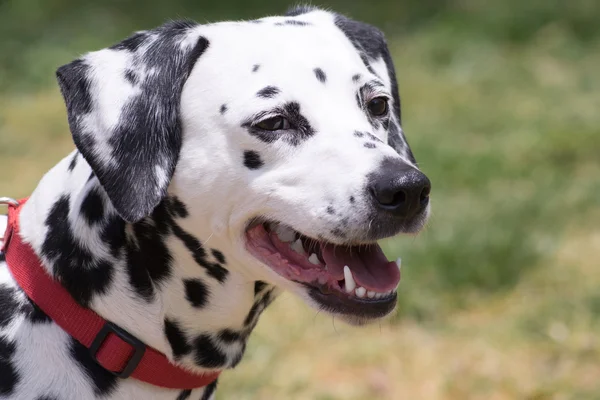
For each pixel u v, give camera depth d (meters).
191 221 4.81
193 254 4.84
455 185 12.41
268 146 4.78
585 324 8.90
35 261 4.73
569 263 10.32
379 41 5.89
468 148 13.88
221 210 4.82
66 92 4.77
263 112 4.76
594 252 10.61
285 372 8.30
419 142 13.85
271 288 5.15
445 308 9.44
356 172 4.67
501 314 9.34
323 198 4.70
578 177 12.82
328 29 5.35
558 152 13.68
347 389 8.09
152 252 4.78
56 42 18.28
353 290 4.77
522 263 10.04
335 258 4.90
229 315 5.00
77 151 5.05
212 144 4.77
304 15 5.52
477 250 10.02
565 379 8.04
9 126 15.02
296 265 4.90
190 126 4.80
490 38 19.12
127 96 4.75
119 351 4.70
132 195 4.62
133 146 4.70
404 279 9.46
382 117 5.34
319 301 4.85
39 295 4.67
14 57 17.61
